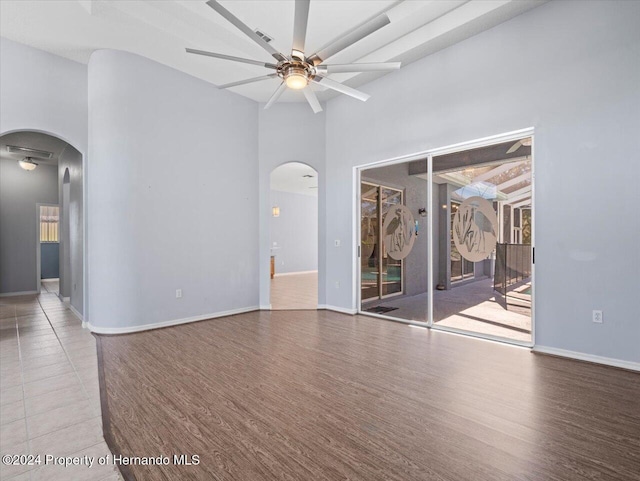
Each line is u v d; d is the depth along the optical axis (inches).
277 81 188.1
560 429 76.2
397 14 138.8
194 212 182.1
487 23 136.6
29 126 151.1
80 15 132.6
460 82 149.7
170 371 111.2
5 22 135.9
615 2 111.9
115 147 157.5
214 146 191.3
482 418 81.2
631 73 109.5
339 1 131.0
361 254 199.6
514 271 137.6
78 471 64.1
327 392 95.3
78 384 103.2
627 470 62.3
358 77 183.5
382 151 182.5
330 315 197.2
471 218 152.2
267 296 213.0
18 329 167.5
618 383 100.3
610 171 113.3
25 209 286.5
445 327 161.3
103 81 157.5
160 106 169.2
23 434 76.6
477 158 148.6
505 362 118.6
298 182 374.6
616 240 112.5
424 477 60.7
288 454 67.6
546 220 126.7
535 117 128.5
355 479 60.2
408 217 175.5
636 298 109.1
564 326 123.2
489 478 60.4
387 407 86.7
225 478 60.7
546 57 125.6
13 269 280.2
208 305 187.6
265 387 98.7
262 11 134.0
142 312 162.4
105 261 157.3
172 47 155.7
